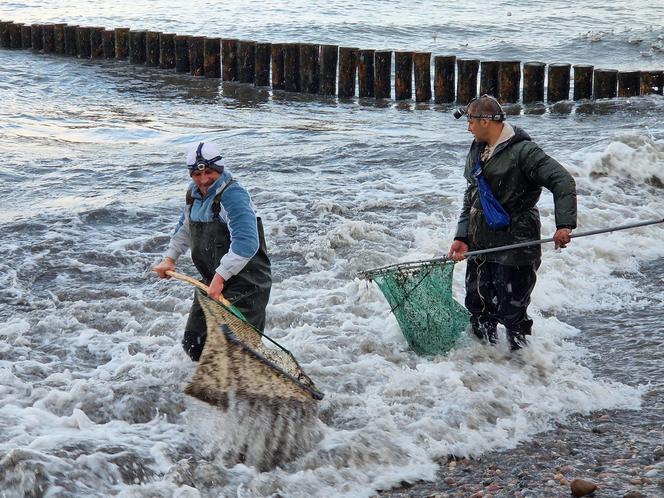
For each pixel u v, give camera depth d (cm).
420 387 629
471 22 4703
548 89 2517
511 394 631
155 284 860
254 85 2884
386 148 1477
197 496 484
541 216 1074
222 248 590
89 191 1238
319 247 945
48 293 827
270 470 533
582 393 638
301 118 2341
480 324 711
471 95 2592
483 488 522
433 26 4538
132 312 775
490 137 665
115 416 575
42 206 1145
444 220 1055
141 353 677
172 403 589
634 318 812
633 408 630
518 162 657
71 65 3203
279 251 951
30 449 493
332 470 527
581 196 1166
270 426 553
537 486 521
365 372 658
